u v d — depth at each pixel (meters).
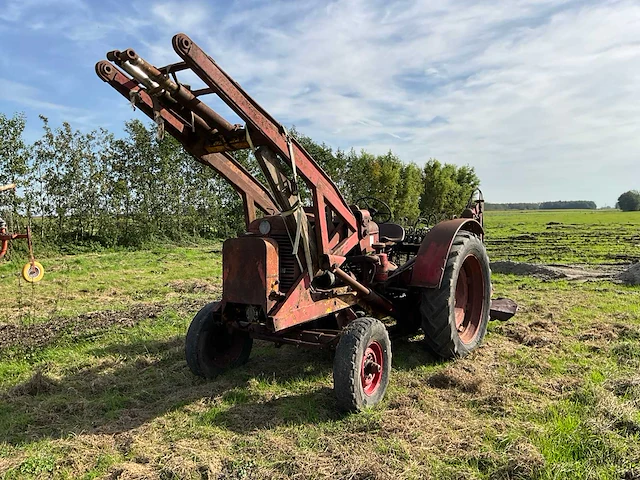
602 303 7.73
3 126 15.16
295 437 3.33
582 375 4.44
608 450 3.00
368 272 4.87
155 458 3.06
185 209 22.22
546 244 22.98
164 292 9.39
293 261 4.08
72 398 4.09
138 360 5.00
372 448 3.15
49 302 8.52
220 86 3.06
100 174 18.53
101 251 18.02
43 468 2.95
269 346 5.55
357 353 3.65
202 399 3.97
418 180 34.91
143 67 3.02
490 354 5.13
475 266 5.47
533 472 2.79
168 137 19.80
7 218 15.41
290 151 3.59
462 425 3.47
